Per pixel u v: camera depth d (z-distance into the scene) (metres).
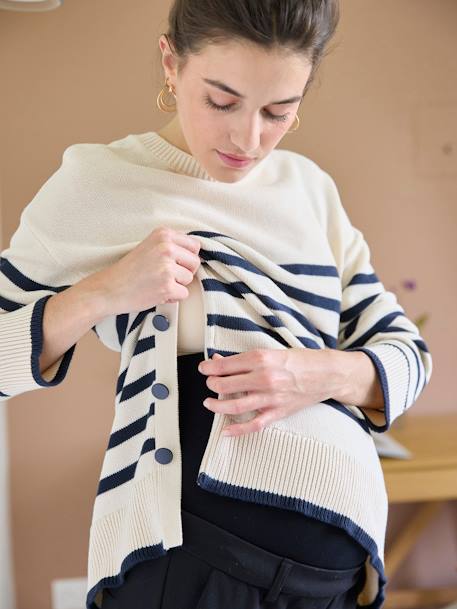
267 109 1.03
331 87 2.55
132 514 1.12
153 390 1.12
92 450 2.59
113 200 1.20
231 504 1.10
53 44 2.45
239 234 1.22
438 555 2.77
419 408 2.72
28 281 1.19
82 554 2.62
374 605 1.27
